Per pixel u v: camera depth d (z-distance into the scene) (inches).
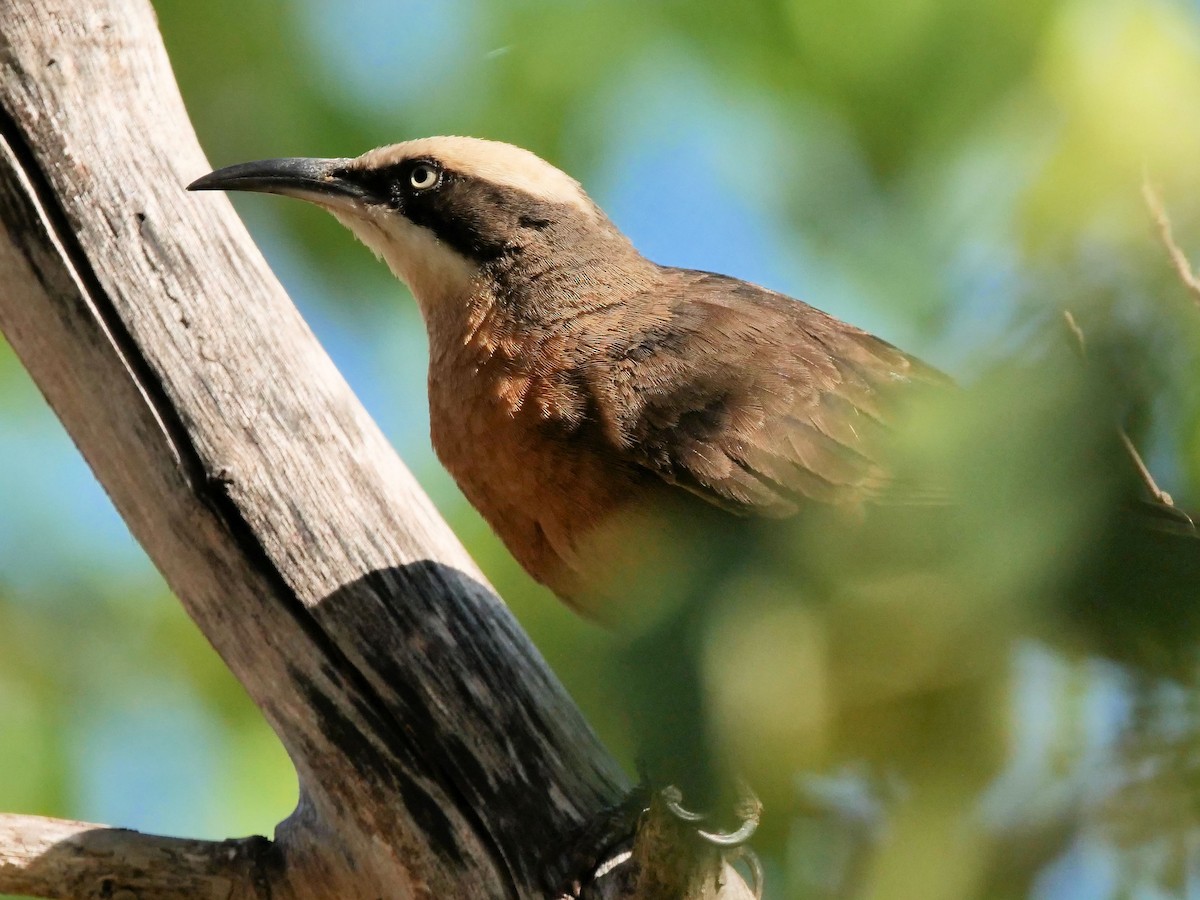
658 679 159.0
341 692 371.9
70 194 384.5
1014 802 197.3
